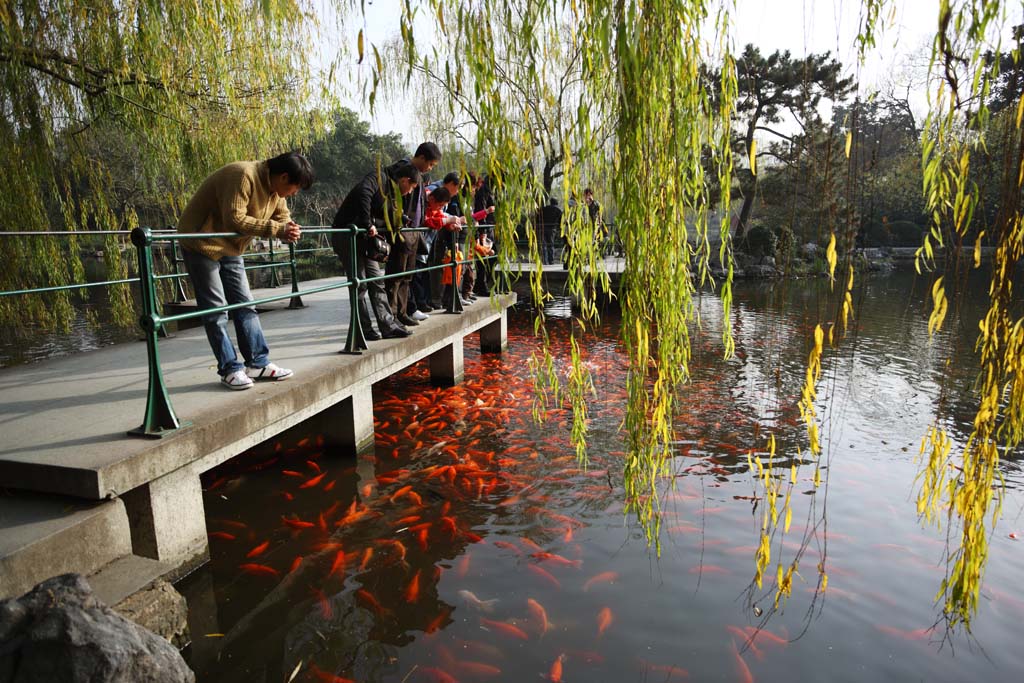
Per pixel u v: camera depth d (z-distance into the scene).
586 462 4.59
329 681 2.44
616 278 10.59
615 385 6.73
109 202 8.00
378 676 2.46
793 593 2.96
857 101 1.86
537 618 2.80
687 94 2.09
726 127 2.08
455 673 2.47
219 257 3.73
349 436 4.65
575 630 2.71
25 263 6.97
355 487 4.18
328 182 40.06
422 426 5.36
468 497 4.04
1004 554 3.31
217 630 2.76
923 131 1.94
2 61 6.20
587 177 2.45
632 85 2.07
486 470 4.46
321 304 7.55
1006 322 2.02
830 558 3.26
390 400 6.10
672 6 2.01
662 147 2.11
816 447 2.08
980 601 2.90
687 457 4.73
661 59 2.04
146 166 8.19
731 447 4.96
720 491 4.10
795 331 10.27
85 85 7.13
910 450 4.92
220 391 3.79
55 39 6.55
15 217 6.72
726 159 2.11
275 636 2.72
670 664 2.50
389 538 3.53
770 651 2.57
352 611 2.89
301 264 27.52
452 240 6.78
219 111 8.23
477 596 2.97
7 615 2.01
